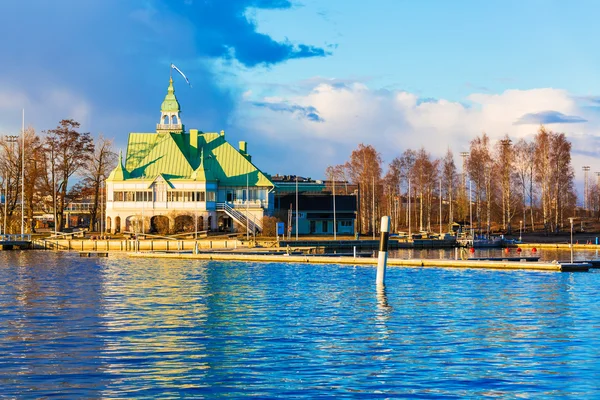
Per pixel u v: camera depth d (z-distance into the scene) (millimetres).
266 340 39906
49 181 160750
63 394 29703
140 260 108438
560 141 192250
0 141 157250
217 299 57562
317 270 87500
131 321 46062
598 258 118938
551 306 53188
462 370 33531
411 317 47969
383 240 66062
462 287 66250
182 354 36438
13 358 35469
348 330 42969
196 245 113500
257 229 154125
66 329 43062
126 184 152125
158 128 168625
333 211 170750
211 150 165625
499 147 193875
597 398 29578
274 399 29250
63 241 138000
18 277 78375
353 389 30531
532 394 30031
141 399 29188
